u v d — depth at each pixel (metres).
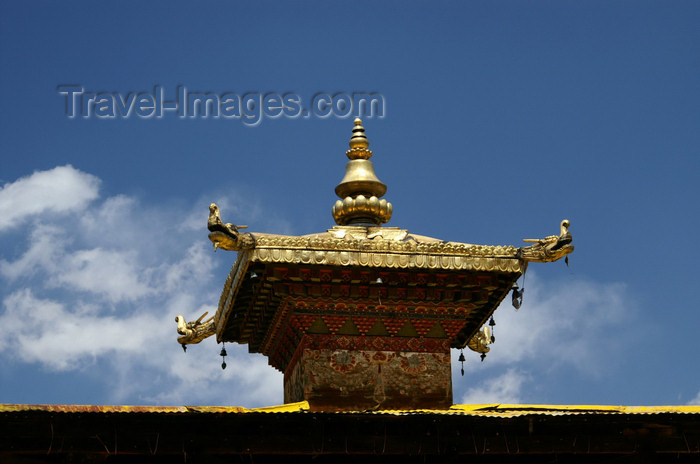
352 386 18.62
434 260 18.47
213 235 17.55
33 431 15.53
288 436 16.53
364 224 20.27
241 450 16.34
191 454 16.19
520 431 17.12
